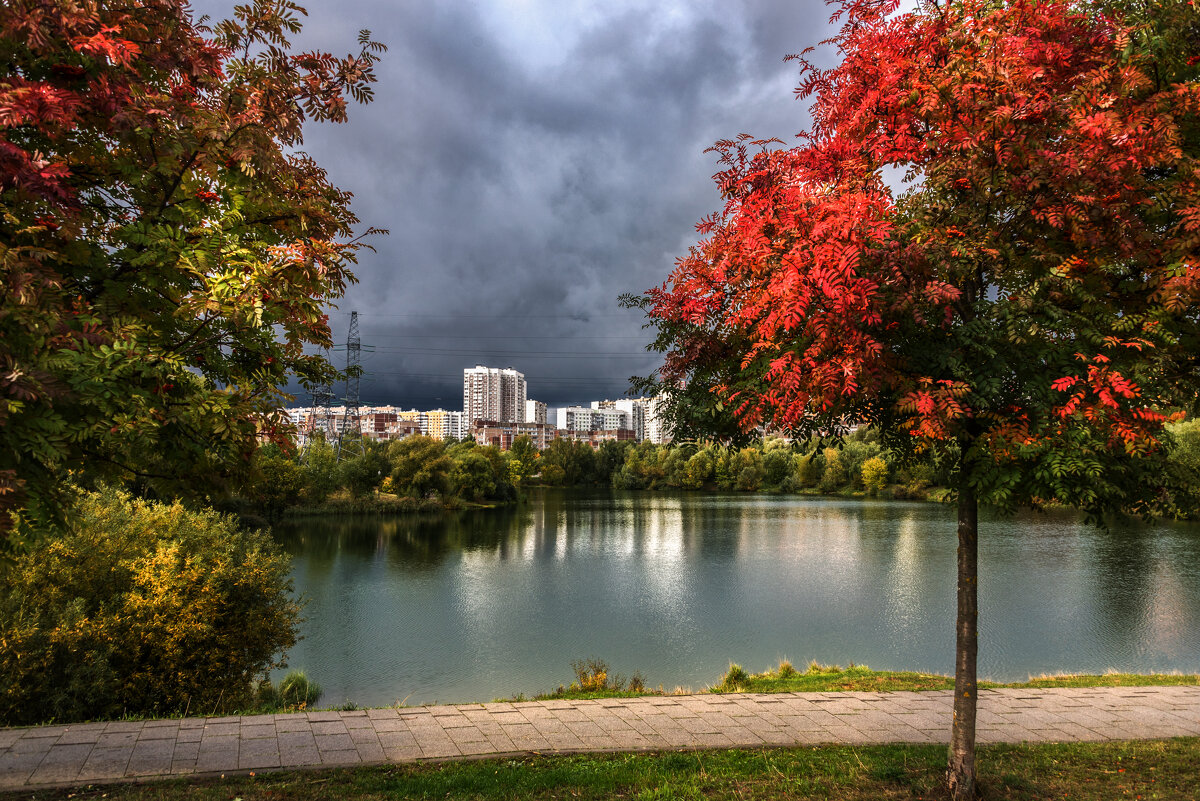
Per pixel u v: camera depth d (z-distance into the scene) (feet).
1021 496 17.85
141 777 21.76
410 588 117.70
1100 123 16.65
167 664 45.01
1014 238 19.29
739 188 21.81
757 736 27.37
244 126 16.48
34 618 40.06
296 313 17.70
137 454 17.98
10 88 12.66
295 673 63.10
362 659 77.66
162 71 16.61
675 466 424.46
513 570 134.92
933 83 18.71
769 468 397.19
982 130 17.38
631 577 127.34
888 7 20.80
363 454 261.24
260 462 21.70
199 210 17.51
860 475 339.77
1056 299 18.20
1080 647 77.92
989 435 17.08
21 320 12.39
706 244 21.81
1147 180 20.11
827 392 16.26
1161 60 20.27
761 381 19.57
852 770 22.85
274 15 18.52
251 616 50.37
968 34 19.31
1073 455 15.78
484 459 298.15
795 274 15.89
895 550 156.25
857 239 15.93
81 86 15.25
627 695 36.68
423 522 221.25
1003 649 77.61
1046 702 33.99
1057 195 17.61
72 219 14.80
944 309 16.96
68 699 39.52
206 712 45.52
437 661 76.89
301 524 208.64
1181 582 112.68
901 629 88.48
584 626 92.17
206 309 15.57
